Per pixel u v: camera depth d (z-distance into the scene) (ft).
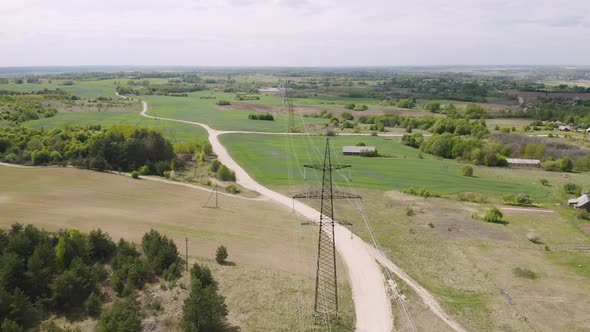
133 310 122.42
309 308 131.44
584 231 204.03
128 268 138.92
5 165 266.77
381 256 170.09
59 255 137.08
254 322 123.24
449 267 163.22
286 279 147.74
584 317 131.44
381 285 147.74
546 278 156.04
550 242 189.98
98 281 136.46
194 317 113.39
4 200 203.62
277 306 131.44
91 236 151.74
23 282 126.21
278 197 242.58
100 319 113.91
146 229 180.45
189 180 265.34
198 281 129.80
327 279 149.59
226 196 237.45
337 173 300.81
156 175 272.72
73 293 125.90
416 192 257.34
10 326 105.81
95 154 275.18
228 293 136.87
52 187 228.22
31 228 148.36
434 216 220.02
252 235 183.62
